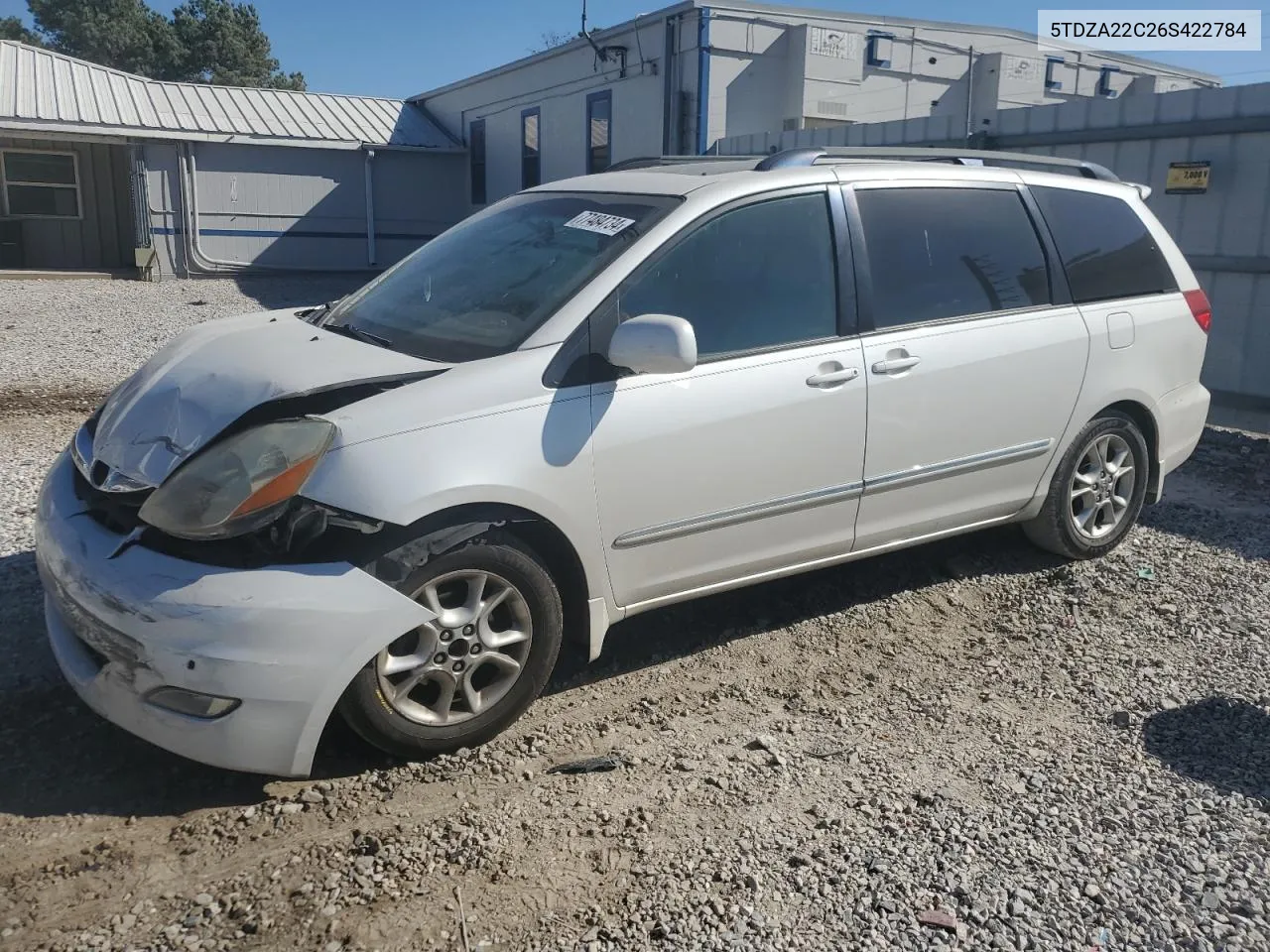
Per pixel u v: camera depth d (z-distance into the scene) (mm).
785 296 4090
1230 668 4273
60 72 22203
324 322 4301
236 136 21719
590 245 3912
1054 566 5258
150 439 3469
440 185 24516
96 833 3039
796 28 16094
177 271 22016
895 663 4277
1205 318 5484
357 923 2699
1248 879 2947
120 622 3074
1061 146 9688
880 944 2672
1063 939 2707
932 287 4488
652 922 2729
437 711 3420
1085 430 5031
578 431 3551
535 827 3117
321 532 3135
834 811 3234
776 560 4184
